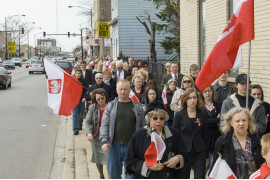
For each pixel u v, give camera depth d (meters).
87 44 67.44
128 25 39.00
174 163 5.54
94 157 8.21
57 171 9.26
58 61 37.47
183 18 18.92
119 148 6.96
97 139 8.12
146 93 8.62
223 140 5.38
